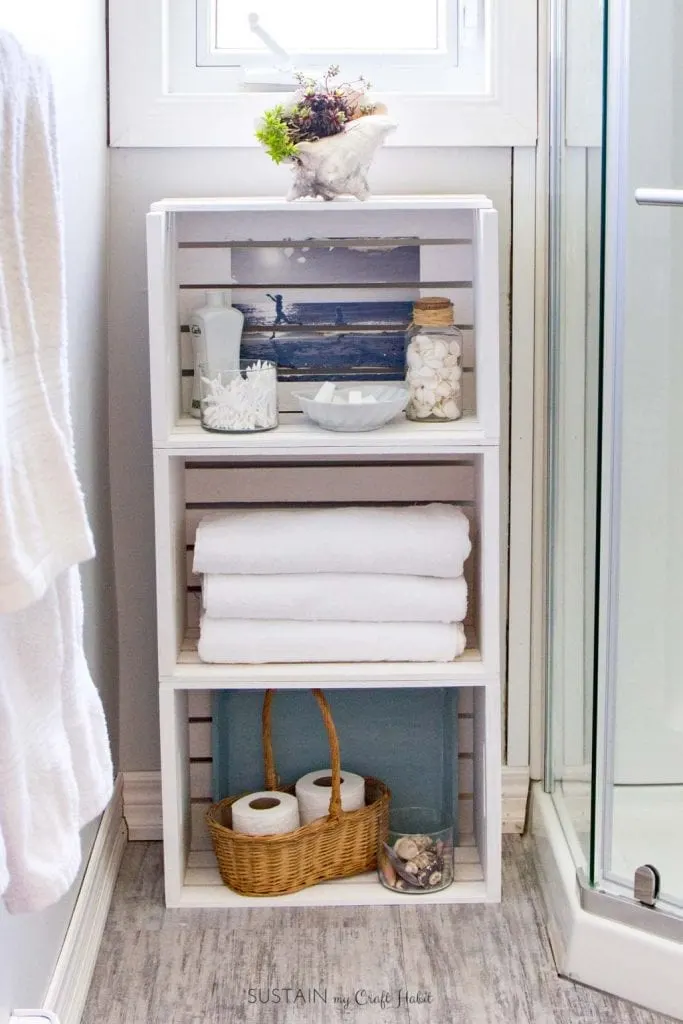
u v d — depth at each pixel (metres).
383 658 1.94
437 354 1.96
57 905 1.65
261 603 1.91
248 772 2.19
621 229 1.62
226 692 2.17
